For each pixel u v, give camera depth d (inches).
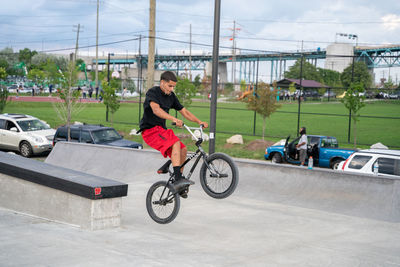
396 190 303.0
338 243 223.1
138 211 297.0
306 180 349.1
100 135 705.0
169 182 224.4
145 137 212.2
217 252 192.1
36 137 743.7
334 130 1168.8
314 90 2938.0
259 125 1274.6
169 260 171.9
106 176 499.5
